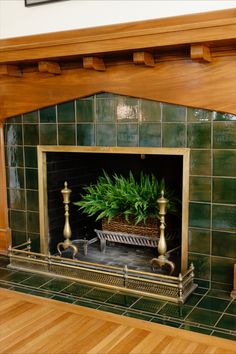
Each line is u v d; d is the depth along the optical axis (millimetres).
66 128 2883
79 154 3420
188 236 2553
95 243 3383
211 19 2314
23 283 2678
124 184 2979
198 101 2385
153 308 2301
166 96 2469
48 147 2986
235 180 2375
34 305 2387
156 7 2453
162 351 1913
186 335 2029
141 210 2838
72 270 2812
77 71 2729
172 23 2418
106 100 2689
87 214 3580
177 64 2402
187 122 2455
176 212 2848
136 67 2520
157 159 3240
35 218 3154
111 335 2057
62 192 2994
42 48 2539
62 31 2773
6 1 2951
